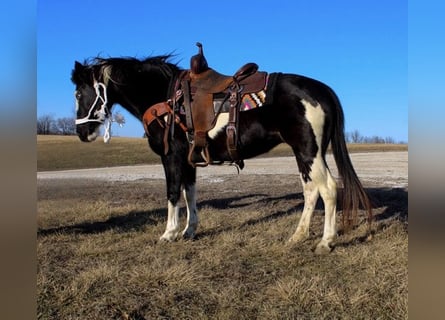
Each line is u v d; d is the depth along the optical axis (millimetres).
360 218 5316
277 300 2959
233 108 4059
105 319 2709
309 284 3109
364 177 10398
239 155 4234
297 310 2795
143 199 8008
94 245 4406
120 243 4555
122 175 14344
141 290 3162
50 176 15062
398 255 3652
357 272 3463
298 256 3916
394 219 5211
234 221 5453
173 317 2744
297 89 3951
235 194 8164
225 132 4125
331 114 4023
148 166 19625
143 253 4102
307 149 3959
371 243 4203
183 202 7016
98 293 3111
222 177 11453
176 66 4754
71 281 3354
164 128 4434
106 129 4953
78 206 7027
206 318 2705
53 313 2789
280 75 4121
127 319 2705
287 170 13477
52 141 33344
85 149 28219
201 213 5934
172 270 3408
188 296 3062
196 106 4191
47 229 5355
